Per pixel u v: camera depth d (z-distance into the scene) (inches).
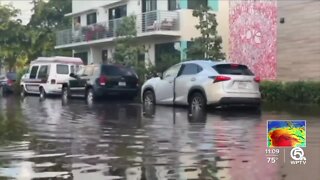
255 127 469.1
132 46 1157.7
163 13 1143.0
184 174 272.7
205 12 994.1
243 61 962.1
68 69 1085.8
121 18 1248.8
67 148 359.6
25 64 1897.1
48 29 1969.7
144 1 1266.0
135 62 1095.0
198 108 639.8
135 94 873.5
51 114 628.4
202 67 642.8
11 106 783.7
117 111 656.4
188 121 524.1
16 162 308.0
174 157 321.4
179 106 709.9
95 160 313.4
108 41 1311.5
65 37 1521.9
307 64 820.0
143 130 455.8
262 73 917.2
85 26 1429.6
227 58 1120.2
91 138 408.2
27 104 833.5
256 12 932.0
